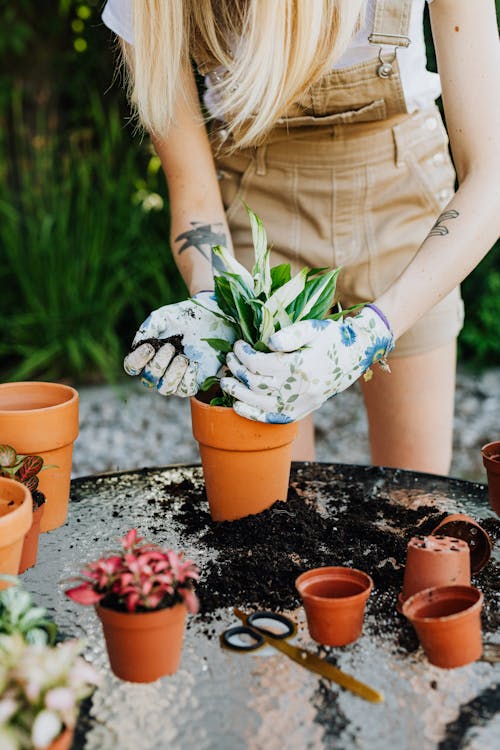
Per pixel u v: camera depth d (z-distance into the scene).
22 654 0.76
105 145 3.93
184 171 1.52
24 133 4.04
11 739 0.71
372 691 0.84
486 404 3.76
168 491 1.36
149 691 0.86
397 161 1.55
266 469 1.19
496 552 1.14
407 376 1.66
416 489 1.35
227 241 1.50
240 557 1.11
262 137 1.57
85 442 3.40
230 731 0.80
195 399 1.21
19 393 1.28
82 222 3.95
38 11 3.94
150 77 1.29
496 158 1.24
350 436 3.54
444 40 1.24
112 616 0.85
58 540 1.18
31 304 3.93
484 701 0.83
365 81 1.45
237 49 1.30
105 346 3.99
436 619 0.86
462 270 1.24
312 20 1.13
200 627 0.97
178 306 1.27
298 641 0.94
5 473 1.09
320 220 1.61
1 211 3.94
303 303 1.16
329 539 1.16
